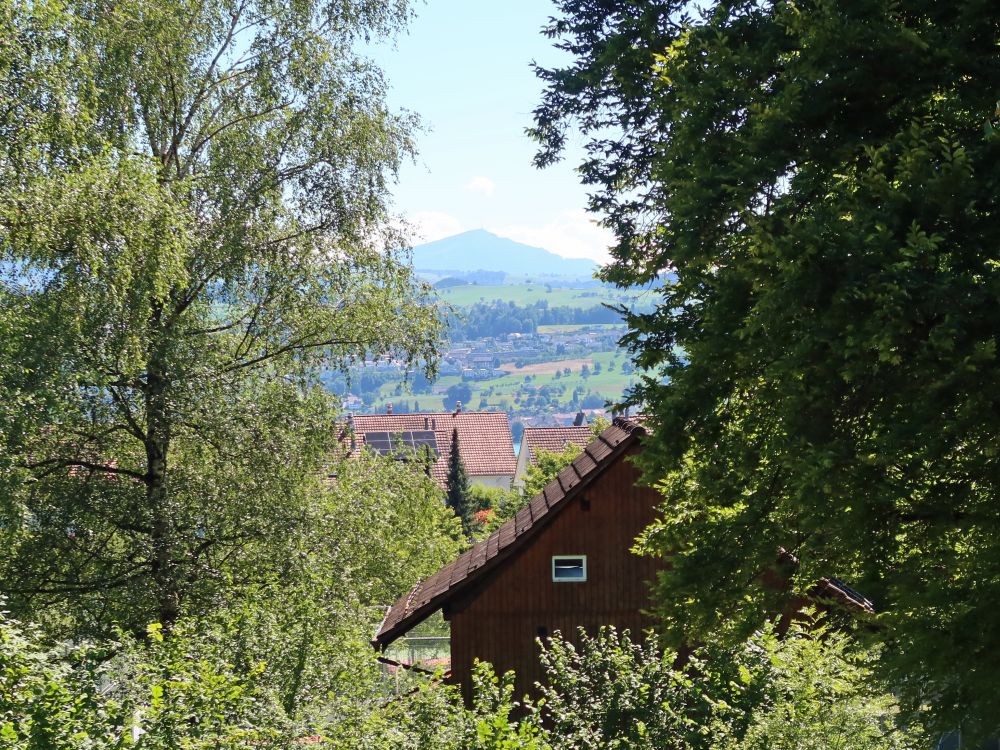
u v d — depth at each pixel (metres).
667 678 14.27
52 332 16.67
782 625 18.52
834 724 12.91
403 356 23.66
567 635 20.73
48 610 20.27
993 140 9.84
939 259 9.77
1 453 16.03
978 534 10.76
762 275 10.92
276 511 21.12
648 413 13.54
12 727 9.70
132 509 20.41
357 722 13.41
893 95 10.92
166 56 20.83
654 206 21.22
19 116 17.05
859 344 9.49
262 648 14.04
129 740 10.45
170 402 20.08
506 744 12.62
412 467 27.00
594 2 23.41
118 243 17.33
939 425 9.80
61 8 17.61
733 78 12.49
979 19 10.55
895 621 10.90
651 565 20.80
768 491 12.71
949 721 10.45
